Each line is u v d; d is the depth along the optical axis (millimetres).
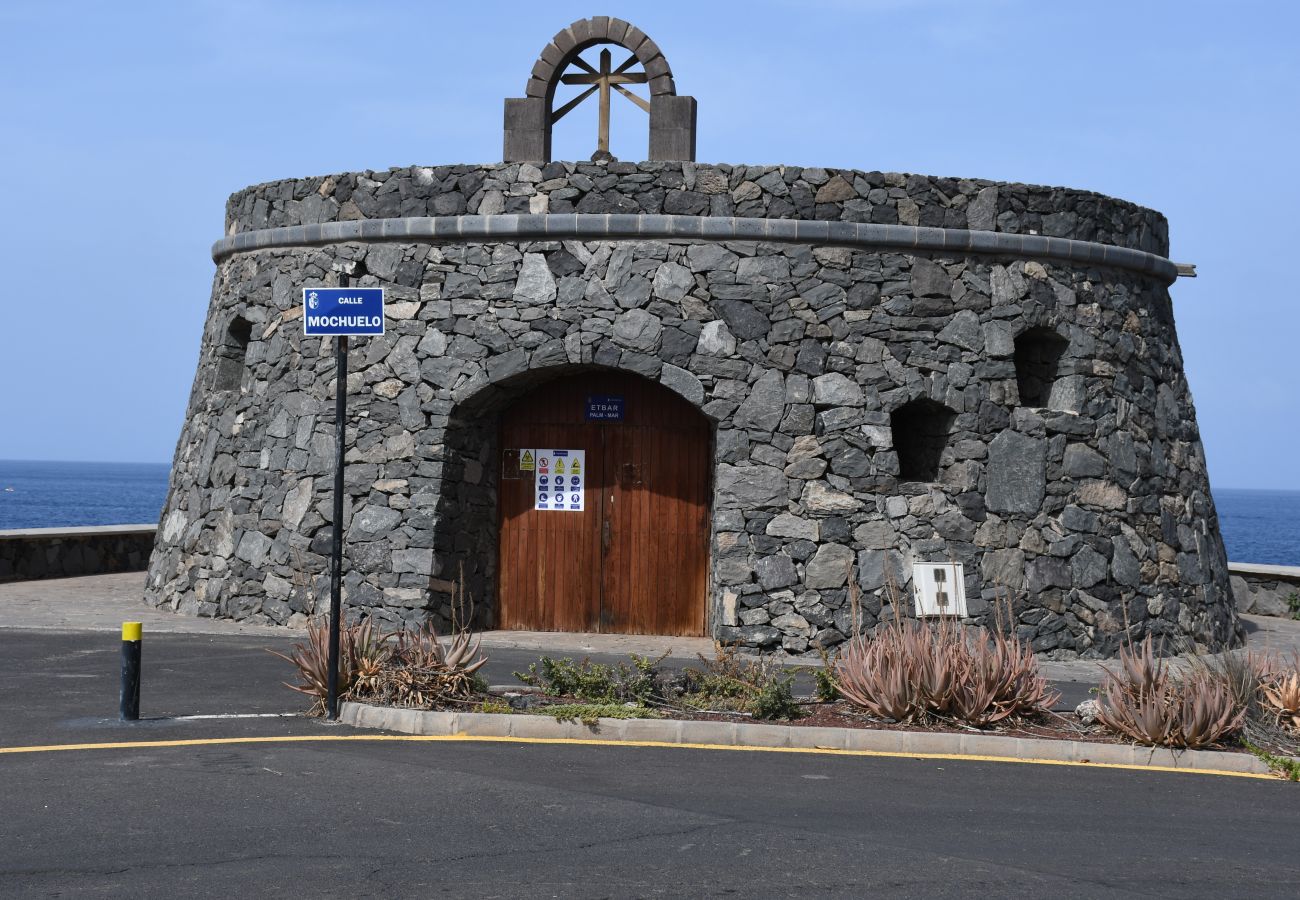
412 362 17266
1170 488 18516
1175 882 7027
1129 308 18516
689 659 15664
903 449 18000
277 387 18250
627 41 18094
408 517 17031
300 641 16188
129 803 8164
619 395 17891
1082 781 9570
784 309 16750
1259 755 10320
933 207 17109
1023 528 17016
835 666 11898
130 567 25766
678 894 6594
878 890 6715
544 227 16891
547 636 17344
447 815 7984
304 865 6961
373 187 17688
